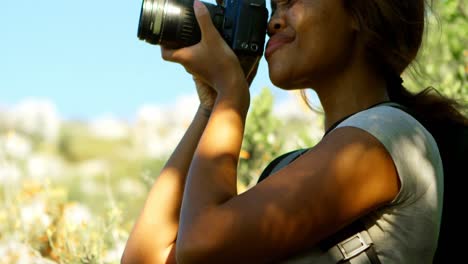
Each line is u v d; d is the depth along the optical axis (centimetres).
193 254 225
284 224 222
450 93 432
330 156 226
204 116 283
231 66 258
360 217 229
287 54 254
